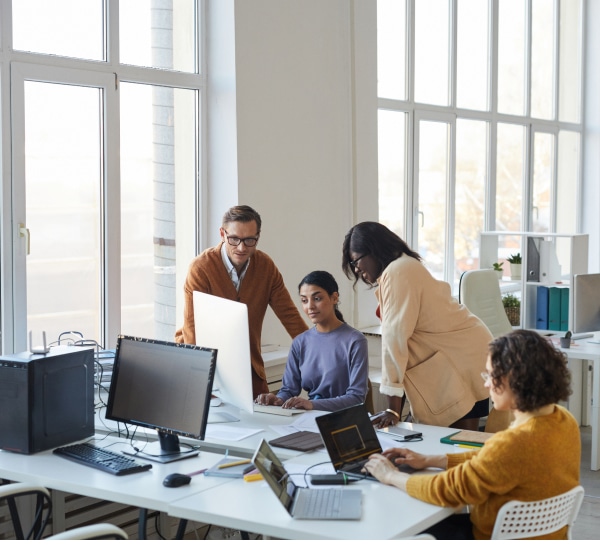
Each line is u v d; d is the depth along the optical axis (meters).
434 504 2.58
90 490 2.76
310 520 2.45
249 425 3.45
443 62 7.17
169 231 4.85
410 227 6.82
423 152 6.93
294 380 3.87
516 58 8.24
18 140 4.02
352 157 5.78
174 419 3.02
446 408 3.59
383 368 3.54
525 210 8.45
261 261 4.05
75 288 4.34
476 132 7.61
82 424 3.34
